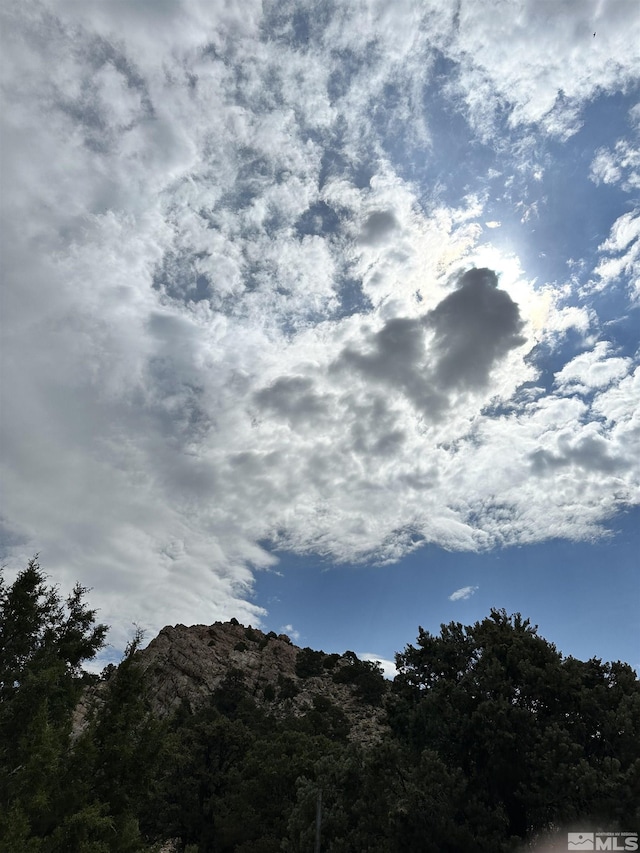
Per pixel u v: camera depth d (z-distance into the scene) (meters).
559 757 22.55
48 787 17.64
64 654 23.95
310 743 50.16
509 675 27.27
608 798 20.84
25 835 15.15
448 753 26.39
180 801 43.03
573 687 25.80
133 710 23.03
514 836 21.92
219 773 45.44
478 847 22.33
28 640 22.84
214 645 114.38
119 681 23.91
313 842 28.03
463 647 30.09
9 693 20.86
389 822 24.17
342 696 97.19
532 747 23.80
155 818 40.88
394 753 26.44
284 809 40.72
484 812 23.03
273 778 42.97
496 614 31.27
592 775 20.97
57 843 16.52
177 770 44.75
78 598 25.77
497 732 23.84
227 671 103.50
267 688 97.75
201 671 101.88
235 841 40.41
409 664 31.20
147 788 22.64
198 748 46.72
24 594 22.64
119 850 19.23
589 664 28.00
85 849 16.72
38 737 17.20
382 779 26.30
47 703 19.67
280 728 69.75
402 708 29.83
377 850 24.53
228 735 49.06
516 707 24.58
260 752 47.38
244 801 42.12
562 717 25.31
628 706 24.05
